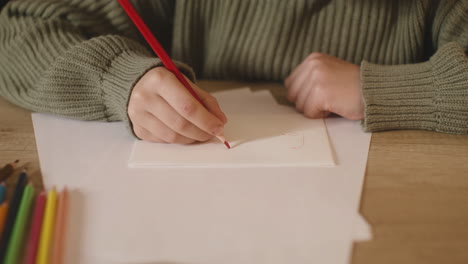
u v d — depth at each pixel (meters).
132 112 0.52
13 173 0.47
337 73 0.61
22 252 0.36
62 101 0.59
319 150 0.51
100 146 0.53
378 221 0.40
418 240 0.38
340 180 0.46
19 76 0.64
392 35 0.73
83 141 0.54
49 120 0.60
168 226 0.39
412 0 0.71
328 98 0.59
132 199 0.43
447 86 0.57
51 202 0.41
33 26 0.65
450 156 0.51
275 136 0.55
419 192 0.44
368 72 0.60
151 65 0.54
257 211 0.41
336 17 0.72
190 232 0.39
